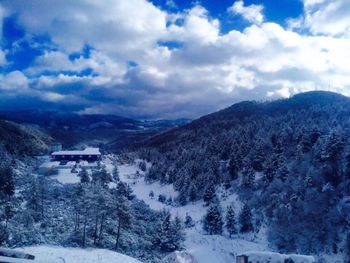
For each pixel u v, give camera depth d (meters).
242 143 114.00
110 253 51.91
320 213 70.25
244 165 101.94
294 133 105.19
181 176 112.50
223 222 80.56
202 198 99.50
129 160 170.50
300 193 76.25
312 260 12.91
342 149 79.25
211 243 70.75
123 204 58.81
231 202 90.94
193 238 73.19
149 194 110.06
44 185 79.12
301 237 67.94
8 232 52.44
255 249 68.94
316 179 77.12
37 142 166.62
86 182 95.06
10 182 73.44
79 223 64.75
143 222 77.25
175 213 91.75
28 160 131.25
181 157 131.25
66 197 83.25
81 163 143.62
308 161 85.31
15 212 62.06
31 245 51.09
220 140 130.88
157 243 65.88
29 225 59.53
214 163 109.94
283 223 73.06
